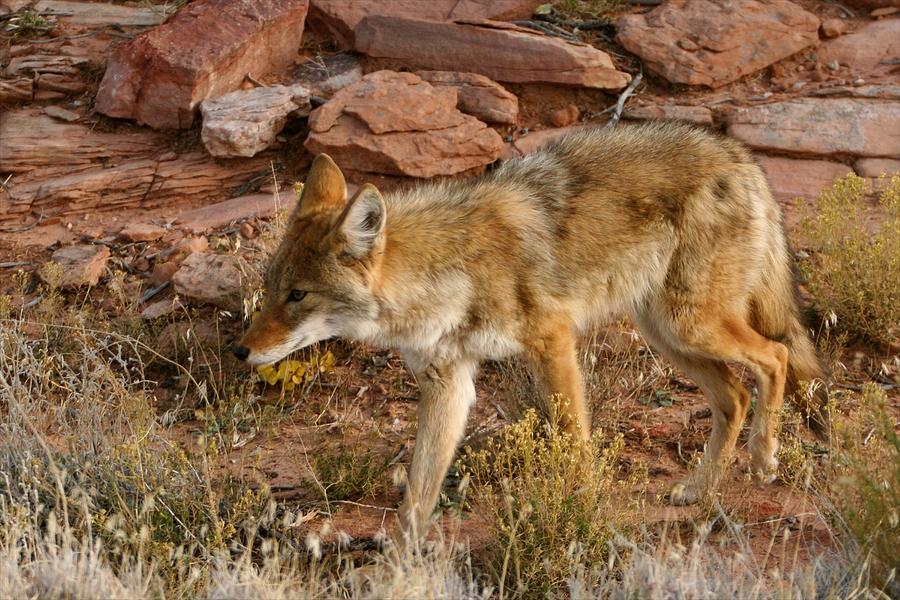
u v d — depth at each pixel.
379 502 10.30
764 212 10.49
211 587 8.07
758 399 10.37
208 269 13.41
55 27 18.08
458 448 10.95
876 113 15.78
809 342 11.02
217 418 11.75
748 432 11.34
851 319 12.53
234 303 13.00
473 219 9.73
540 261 9.76
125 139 16.14
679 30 17.00
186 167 15.57
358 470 10.37
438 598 7.71
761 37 16.95
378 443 11.28
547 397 9.91
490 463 10.51
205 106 15.85
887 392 11.66
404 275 9.52
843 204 13.32
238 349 9.33
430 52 16.72
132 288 13.83
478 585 8.67
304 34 18.08
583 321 10.19
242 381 12.35
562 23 17.72
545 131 16.00
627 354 12.26
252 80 16.73
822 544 8.98
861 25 17.73
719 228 10.13
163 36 16.19
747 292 10.38
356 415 11.84
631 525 9.04
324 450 10.96
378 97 15.34
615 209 10.11
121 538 8.71
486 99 15.99
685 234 10.12
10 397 10.09
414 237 9.60
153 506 8.60
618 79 16.42
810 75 16.83
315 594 8.09
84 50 17.44
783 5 17.39
